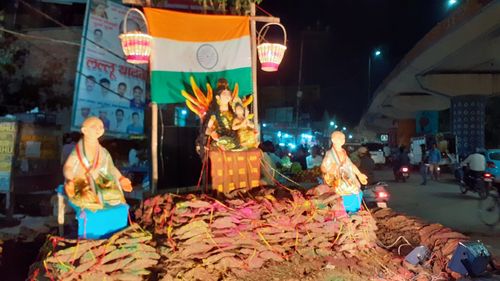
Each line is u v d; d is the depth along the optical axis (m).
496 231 10.38
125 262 4.74
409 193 17.92
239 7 8.03
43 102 10.95
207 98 7.24
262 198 6.13
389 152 37.28
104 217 5.21
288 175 9.83
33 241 6.77
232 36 7.67
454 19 16.95
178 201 5.80
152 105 7.06
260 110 48.03
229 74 7.62
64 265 4.50
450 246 6.49
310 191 6.66
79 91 8.96
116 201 5.39
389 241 7.13
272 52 7.42
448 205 14.44
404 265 6.12
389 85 32.28
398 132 52.19
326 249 6.00
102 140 10.95
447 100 36.47
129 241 4.95
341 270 5.63
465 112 27.05
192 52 7.37
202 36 7.46
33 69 10.81
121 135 9.74
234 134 7.04
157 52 7.11
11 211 7.91
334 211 6.27
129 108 9.84
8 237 6.68
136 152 10.83
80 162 5.23
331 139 7.02
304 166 14.22
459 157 27.20
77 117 8.95
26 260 6.64
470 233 10.18
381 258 6.32
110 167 5.55
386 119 61.72
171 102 7.16
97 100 9.27
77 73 8.92
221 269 5.10
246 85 7.72
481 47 20.11
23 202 8.43
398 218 7.83
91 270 4.53
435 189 19.39
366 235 6.60
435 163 23.50
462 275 6.01
